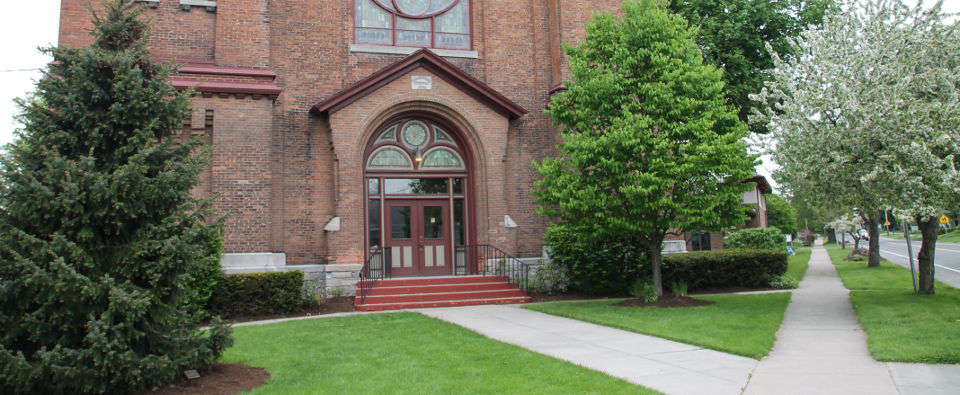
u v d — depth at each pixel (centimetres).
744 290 1886
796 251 5403
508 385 726
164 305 705
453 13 1998
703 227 1494
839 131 1273
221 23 1655
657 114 1434
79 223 686
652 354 909
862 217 2659
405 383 748
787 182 1488
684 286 1591
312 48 1808
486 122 1873
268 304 1475
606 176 1442
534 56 2011
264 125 1614
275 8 1792
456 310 1505
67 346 665
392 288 1655
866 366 809
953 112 1212
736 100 2347
